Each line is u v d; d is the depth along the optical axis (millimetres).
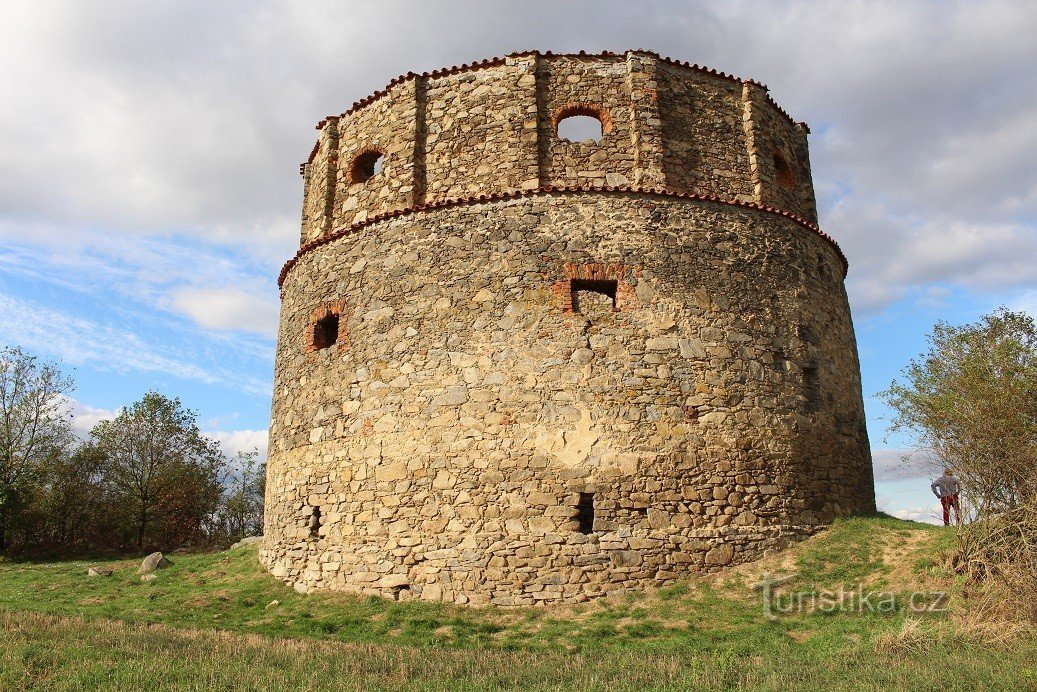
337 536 14594
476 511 13539
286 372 17016
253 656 9609
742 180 16703
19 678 8281
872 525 14125
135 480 35406
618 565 13016
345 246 16531
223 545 33375
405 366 14766
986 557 10688
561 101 16375
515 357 14164
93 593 15445
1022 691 7273
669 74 16828
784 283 15773
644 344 14227
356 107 17953
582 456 13531
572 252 14766
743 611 11711
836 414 15789
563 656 9805
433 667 9117
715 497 13641
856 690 7574
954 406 11820
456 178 16234
